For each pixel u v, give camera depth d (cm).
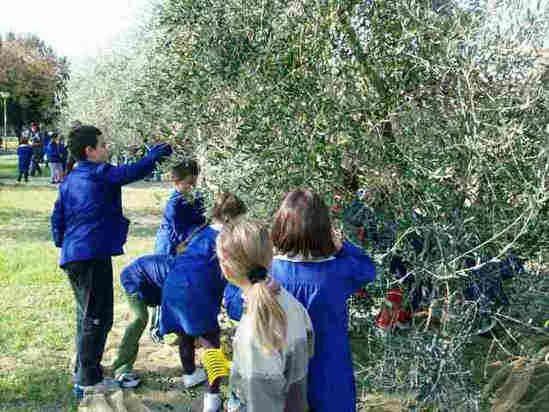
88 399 470
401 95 397
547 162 334
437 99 389
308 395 296
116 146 1187
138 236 1207
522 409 432
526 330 431
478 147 352
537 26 360
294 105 392
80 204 457
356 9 404
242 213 416
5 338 620
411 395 423
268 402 257
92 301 467
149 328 656
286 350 263
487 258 402
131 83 667
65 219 466
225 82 418
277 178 403
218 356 450
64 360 568
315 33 390
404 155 372
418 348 407
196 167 511
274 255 308
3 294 773
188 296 447
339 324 301
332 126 384
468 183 374
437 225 384
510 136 338
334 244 309
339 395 296
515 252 395
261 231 276
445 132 378
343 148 391
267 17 408
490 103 365
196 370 516
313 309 296
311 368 297
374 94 402
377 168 399
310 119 390
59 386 516
